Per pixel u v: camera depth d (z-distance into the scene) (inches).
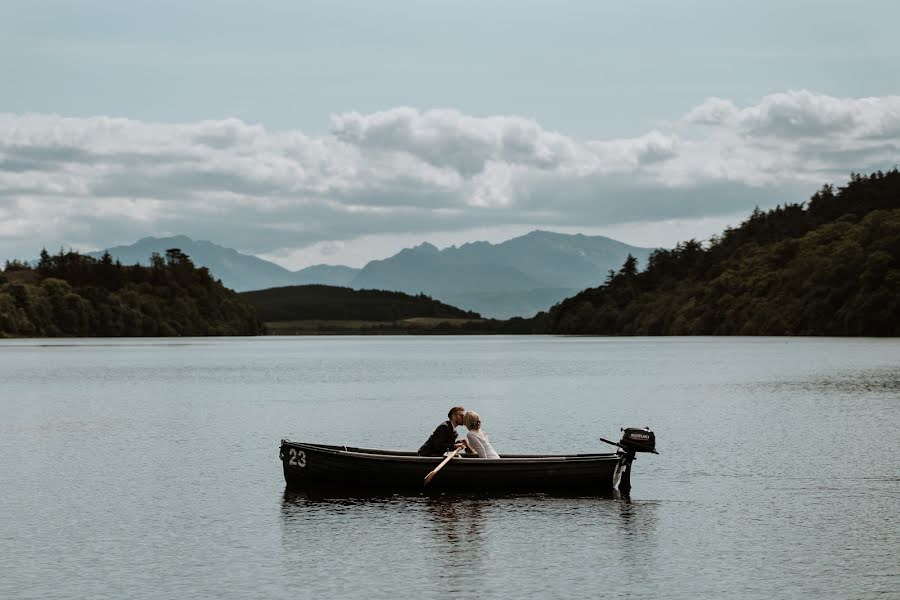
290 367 4153.5
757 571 764.0
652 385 2728.8
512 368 3932.1
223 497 1055.6
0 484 1141.7
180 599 699.4
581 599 697.6
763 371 3277.6
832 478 1148.5
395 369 3966.5
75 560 802.2
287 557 809.5
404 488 1054.4
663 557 805.9
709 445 1419.8
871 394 2257.6
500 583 735.1
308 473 1089.4
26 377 3366.1
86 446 1467.8
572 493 1063.6
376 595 708.0
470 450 1090.1
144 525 924.6
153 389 2741.1
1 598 701.3
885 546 836.6
